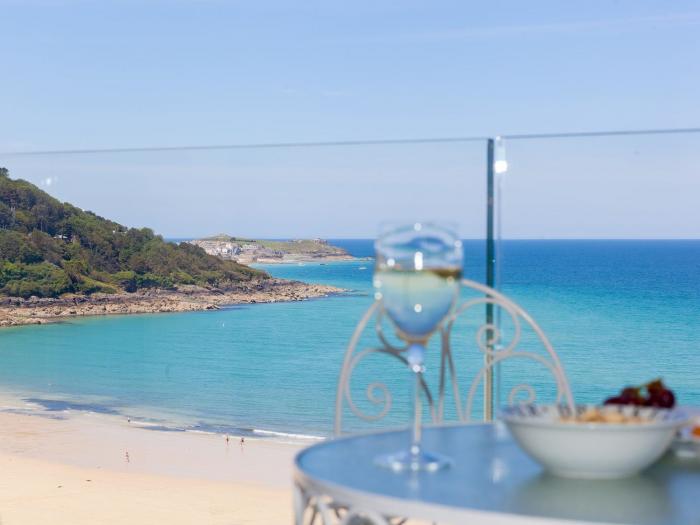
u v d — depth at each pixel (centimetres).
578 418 102
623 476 98
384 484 95
